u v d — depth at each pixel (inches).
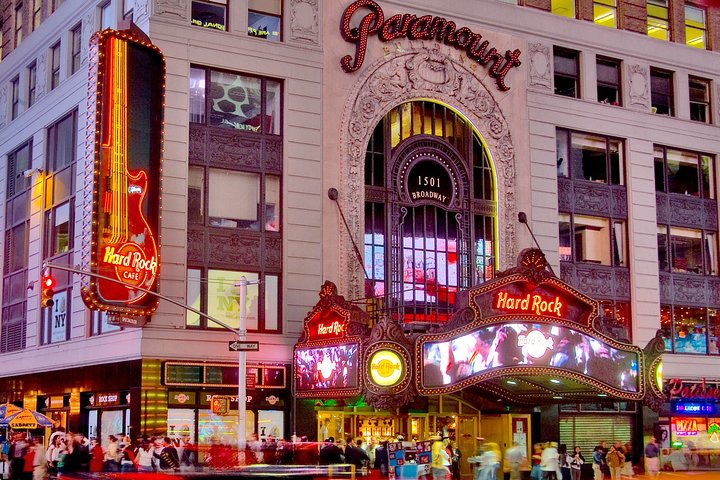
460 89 1897.1
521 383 1717.5
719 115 2234.3
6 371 2053.4
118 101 1558.8
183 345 1600.6
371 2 1815.9
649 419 1993.1
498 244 1894.7
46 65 2012.8
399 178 1824.6
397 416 1754.4
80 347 1763.0
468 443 1803.6
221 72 1708.9
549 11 2046.0
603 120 2060.8
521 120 1959.9
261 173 1715.1
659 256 2102.6
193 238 1646.2
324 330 1599.4
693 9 2260.1
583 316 1600.6
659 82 2180.1
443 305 1824.6
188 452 1337.4
